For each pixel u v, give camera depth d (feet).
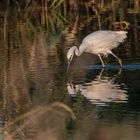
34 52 55.26
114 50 54.90
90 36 51.62
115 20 72.33
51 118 33.86
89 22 72.64
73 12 78.74
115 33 51.83
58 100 38.63
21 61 51.42
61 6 80.23
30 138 30.37
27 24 74.02
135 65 48.42
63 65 49.49
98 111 35.78
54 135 30.91
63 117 34.14
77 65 50.01
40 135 30.83
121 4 77.41
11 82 43.91
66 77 45.29
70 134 31.22
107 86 41.98
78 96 39.58
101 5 77.61
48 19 76.59
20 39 63.41
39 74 46.34
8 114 35.53
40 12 80.02
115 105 36.94
